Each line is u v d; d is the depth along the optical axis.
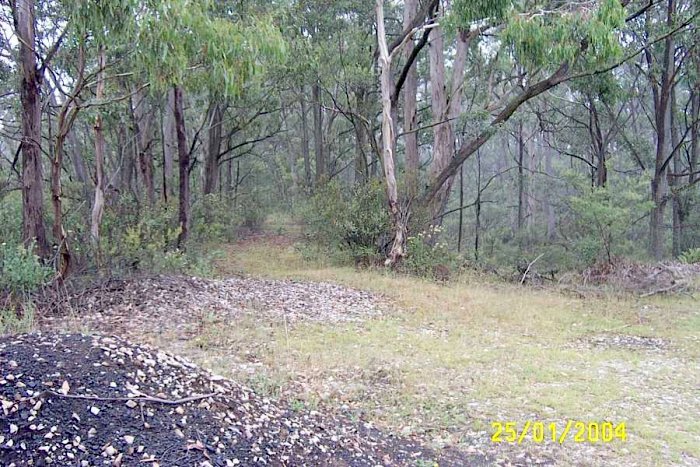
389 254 14.62
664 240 24.39
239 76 8.18
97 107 9.55
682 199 21.89
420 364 6.86
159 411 3.81
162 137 21.55
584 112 23.09
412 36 16.11
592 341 8.47
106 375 4.00
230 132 23.84
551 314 10.13
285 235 24.58
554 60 11.75
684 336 8.84
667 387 6.26
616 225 15.00
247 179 34.25
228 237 22.69
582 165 31.80
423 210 15.12
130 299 8.88
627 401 5.76
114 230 11.52
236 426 3.95
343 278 12.91
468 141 16.17
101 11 7.09
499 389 6.03
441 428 5.02
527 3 12.66
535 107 23.89
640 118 30.77
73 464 3.20
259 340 7.46
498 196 35.69
